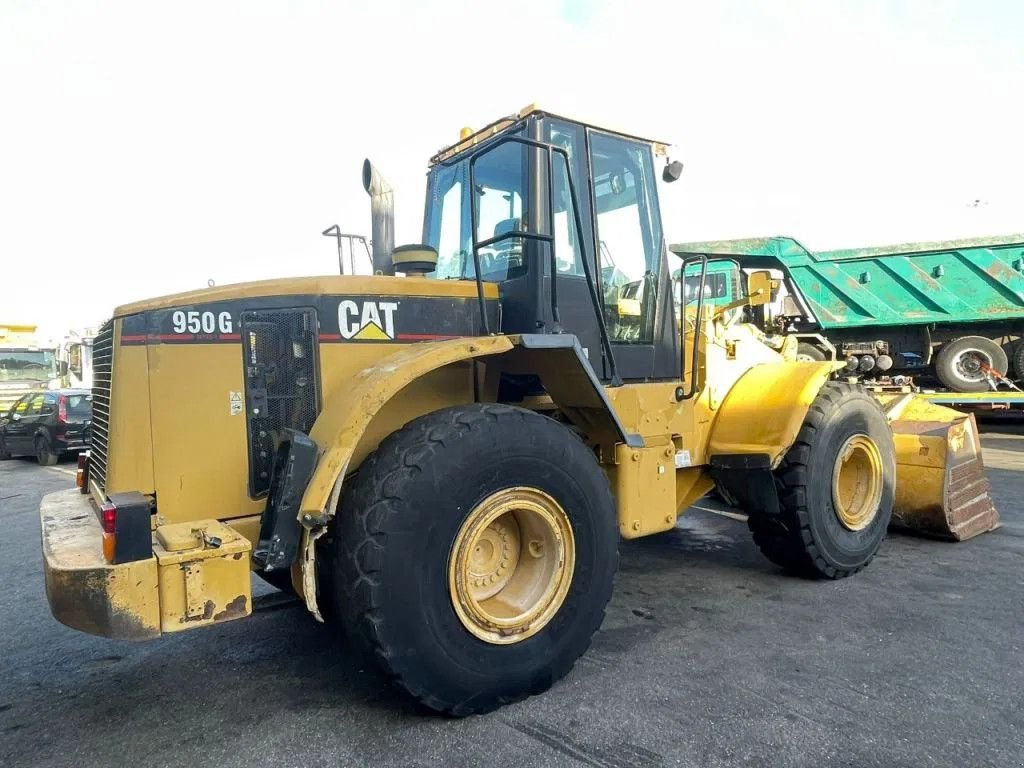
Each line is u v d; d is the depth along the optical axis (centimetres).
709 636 363
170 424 296
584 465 314
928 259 1148
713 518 627
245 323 307
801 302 1258
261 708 303
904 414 563
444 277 427
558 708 292
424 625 268
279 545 266
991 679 308
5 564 564
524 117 361
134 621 242
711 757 254
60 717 302
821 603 408
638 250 409
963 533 527
